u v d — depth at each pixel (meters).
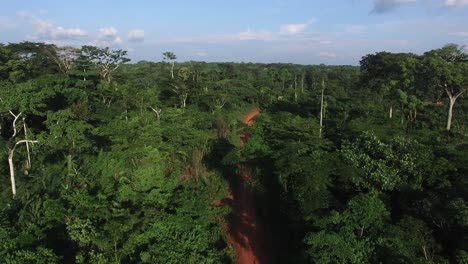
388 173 24.69
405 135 32.59
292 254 26.03
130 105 48.50
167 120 44.16
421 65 40.72
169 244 22.95
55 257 19.27
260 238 29.55
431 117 46.75
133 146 32.53
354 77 105.38
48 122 36.72
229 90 77.12
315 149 30.17
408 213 22.61
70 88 42.25
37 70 53.12
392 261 18.70
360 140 28.44
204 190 33.38
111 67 58.94
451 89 42.28
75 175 28.78
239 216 32.34
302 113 57.00
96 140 36.38
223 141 44.72
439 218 20.28
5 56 49.19
